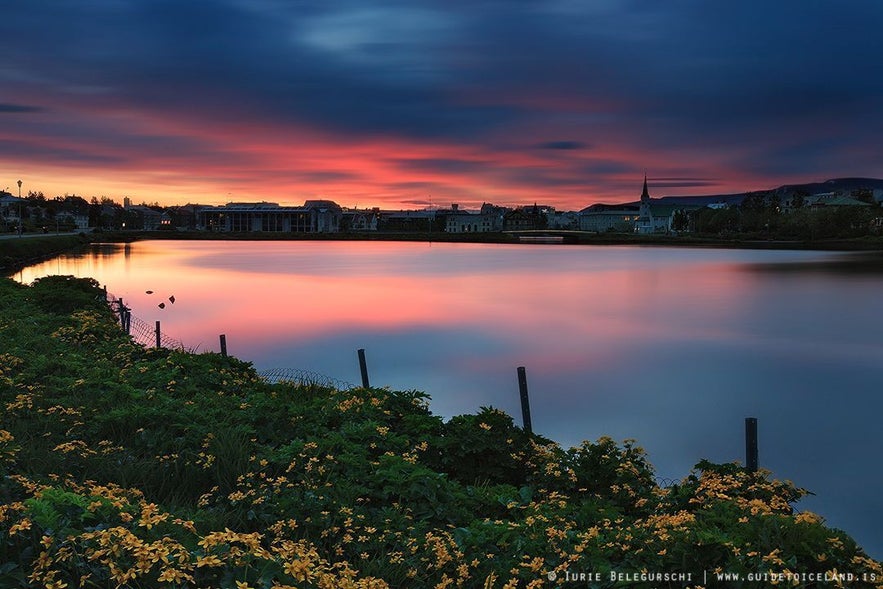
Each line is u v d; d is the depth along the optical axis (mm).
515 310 64500
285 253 197750
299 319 55000
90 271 106312
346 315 58312
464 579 7613
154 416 12156
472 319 57219
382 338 45875
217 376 17609
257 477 10133
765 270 125062
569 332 50500
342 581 6207
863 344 46156
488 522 8727
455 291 83188
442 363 37406
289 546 6570
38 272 98562
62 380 14445
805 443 23641
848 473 20516
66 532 5801
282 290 81062
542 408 28016
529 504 9961
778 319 59562
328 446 10961
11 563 5516
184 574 5512
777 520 7766
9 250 107750
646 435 24375
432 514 9289
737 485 10641
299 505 8953
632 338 48156
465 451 12359
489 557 7871
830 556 6992
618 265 142500
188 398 14828
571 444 23219
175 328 48219
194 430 11727
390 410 15430
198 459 10727
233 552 6039
